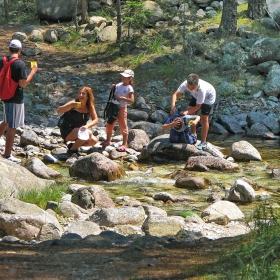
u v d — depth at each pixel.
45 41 38.88
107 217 14.32
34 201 15.94
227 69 34.00
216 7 40.81
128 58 36.06
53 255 9.96
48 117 29.27
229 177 20.55
